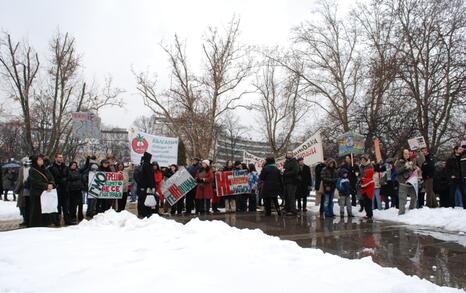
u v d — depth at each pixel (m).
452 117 23.48
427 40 23.11
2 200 21.28
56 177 11.87
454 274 5.98
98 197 12.88
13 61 28.72
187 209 14.41
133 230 8.44
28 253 6.20
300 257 5.73
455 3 23.00
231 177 14.91
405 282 4.73
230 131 64.81
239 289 4.24
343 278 4.81
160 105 31.80
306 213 14.20
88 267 5.30
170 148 16.06
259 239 6.87
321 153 15.44
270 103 45.31
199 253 5.79
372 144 22.70
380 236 9.20
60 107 29.84
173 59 31.59
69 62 29.78
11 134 51.47
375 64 24.23
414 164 12.32
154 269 4.96
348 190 12.68
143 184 12.63
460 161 12.31
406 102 22.45
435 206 12.78
